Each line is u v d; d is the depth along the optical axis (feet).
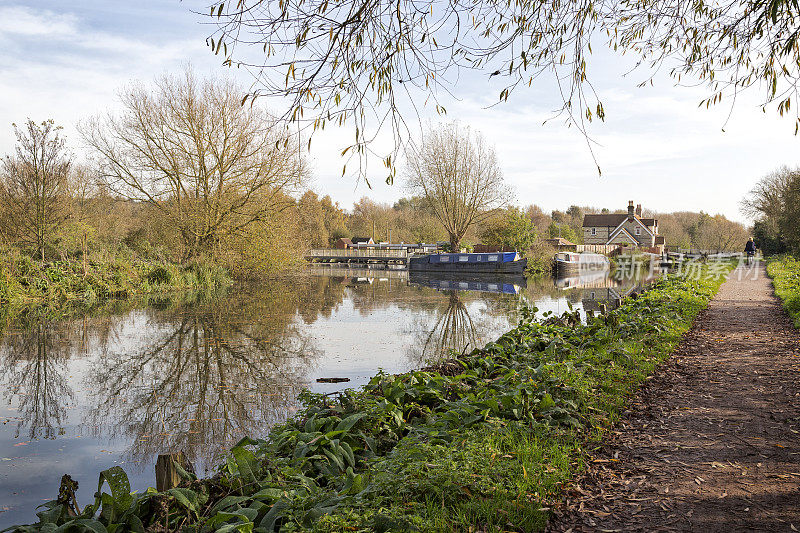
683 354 29.63
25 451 19.99
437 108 12.27
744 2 13.84
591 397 20.16
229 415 23.75
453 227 163.53
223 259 91.35
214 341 40.45
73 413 24.25
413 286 96.89
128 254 83.82
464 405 17.88
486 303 66.23
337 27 10.78
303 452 14.84
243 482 13.26
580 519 11.81
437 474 12.64
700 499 12.62
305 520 11.09
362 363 33.14
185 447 20.31
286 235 95.20
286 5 10.63
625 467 14.64
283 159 85.66
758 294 63.77
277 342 40.14
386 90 12.25
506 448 15.03
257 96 10.87
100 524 10.94
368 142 11.32
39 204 72.69
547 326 32.01
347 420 16.52
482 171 157.28
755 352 29.43
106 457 19.45
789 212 110.52
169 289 78.23
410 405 19.38
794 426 17.48
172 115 84.48
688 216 317.22
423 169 158.71
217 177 88.38
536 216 277.44
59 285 67.05
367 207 333.21
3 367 32.71
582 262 139.23
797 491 12.84
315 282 106.22
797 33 13.16
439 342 40.22
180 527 11.50
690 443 16.30
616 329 32.42
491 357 25.98
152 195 86.79
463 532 10.92
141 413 24.16
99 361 34.17
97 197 94.12
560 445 15.55
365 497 11.98
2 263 63.87
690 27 16.03
